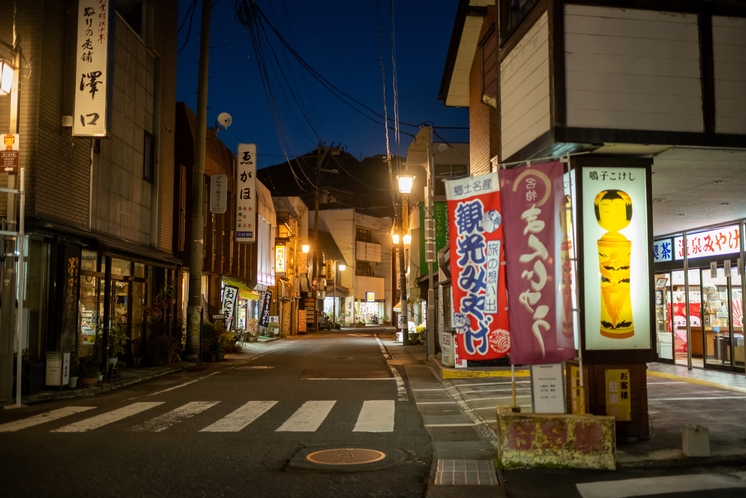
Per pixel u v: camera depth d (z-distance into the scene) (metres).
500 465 6.85
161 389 14.23
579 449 6.72
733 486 5.99
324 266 62.66
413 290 39.19
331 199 69.81
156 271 20.27
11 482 6.29
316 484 6.40
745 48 7.79
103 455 7.51
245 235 30.28
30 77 13.17
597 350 7.59
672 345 17.19
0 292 12.17
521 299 7.18
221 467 7.01
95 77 14.07
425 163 31.58
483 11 17.30
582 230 7.71
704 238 15.77
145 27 19.91
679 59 7.63
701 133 7.54
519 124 8.64
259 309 39.66
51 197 13.67
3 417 10.32
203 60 21.73
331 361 22.11
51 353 13.05
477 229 7.35
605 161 7.81
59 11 14.00
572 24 7.49
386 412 10.87
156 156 20.45
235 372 18.20
